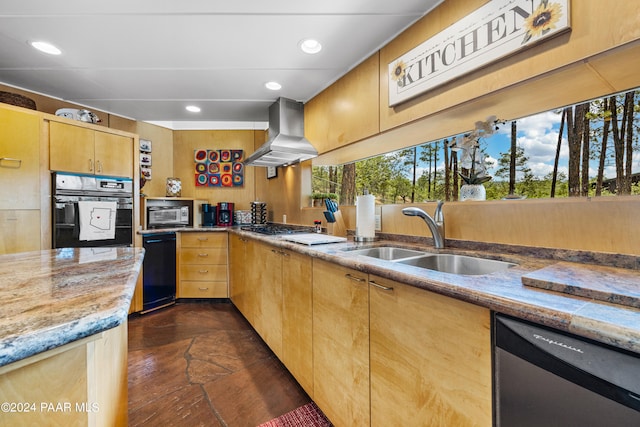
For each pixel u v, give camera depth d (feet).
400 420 3.24
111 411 2.97
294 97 8.96
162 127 12.65
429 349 2.91
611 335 1.69
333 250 4.97
